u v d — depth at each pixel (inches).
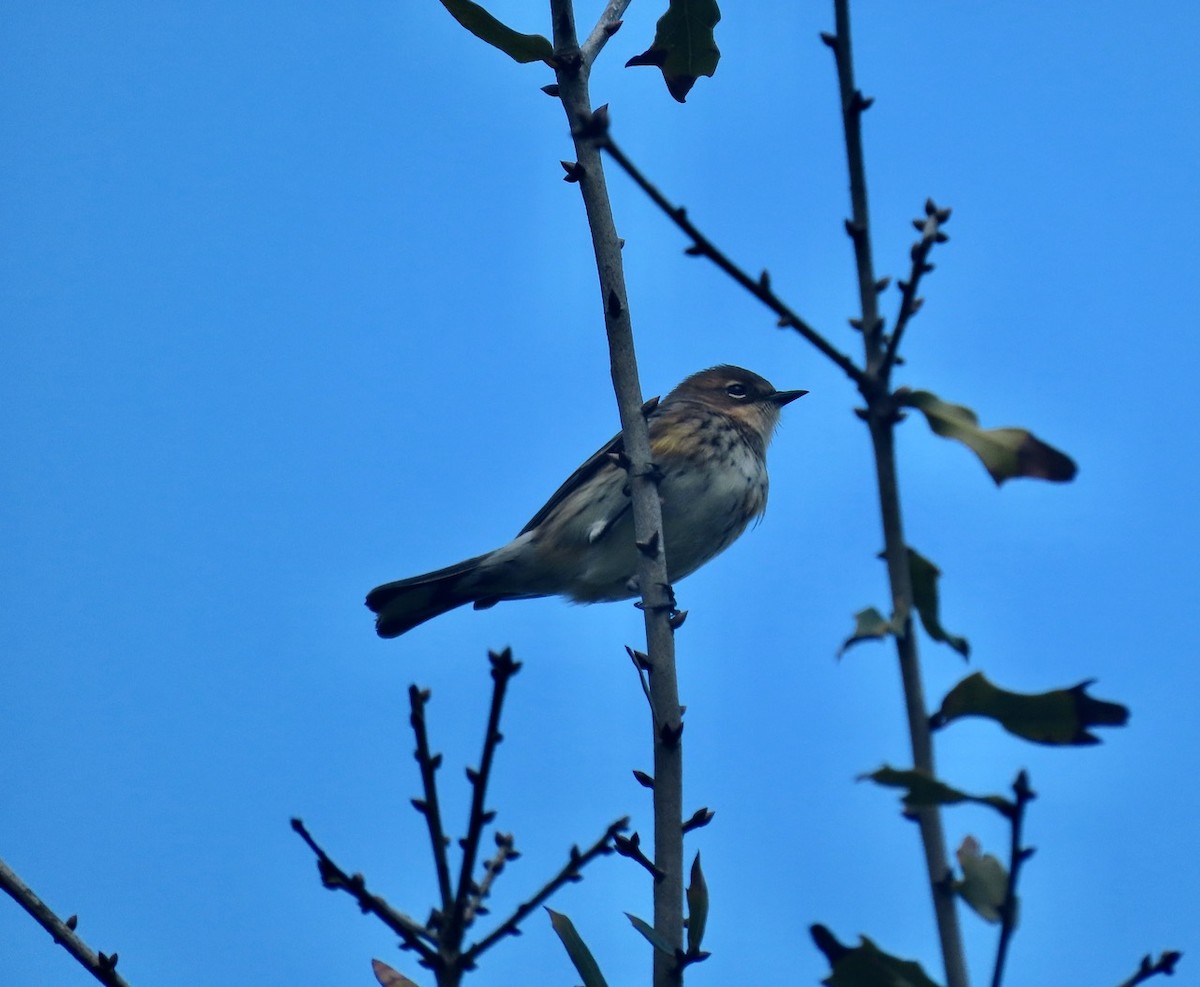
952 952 207.2
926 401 229.5
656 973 293.0
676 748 336.2
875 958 210.1
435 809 267.4
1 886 301.9
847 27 251.0
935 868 211.3
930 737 213.5
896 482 228.8
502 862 313.3
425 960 263.9
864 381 231.9
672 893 315.3
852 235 242.5
